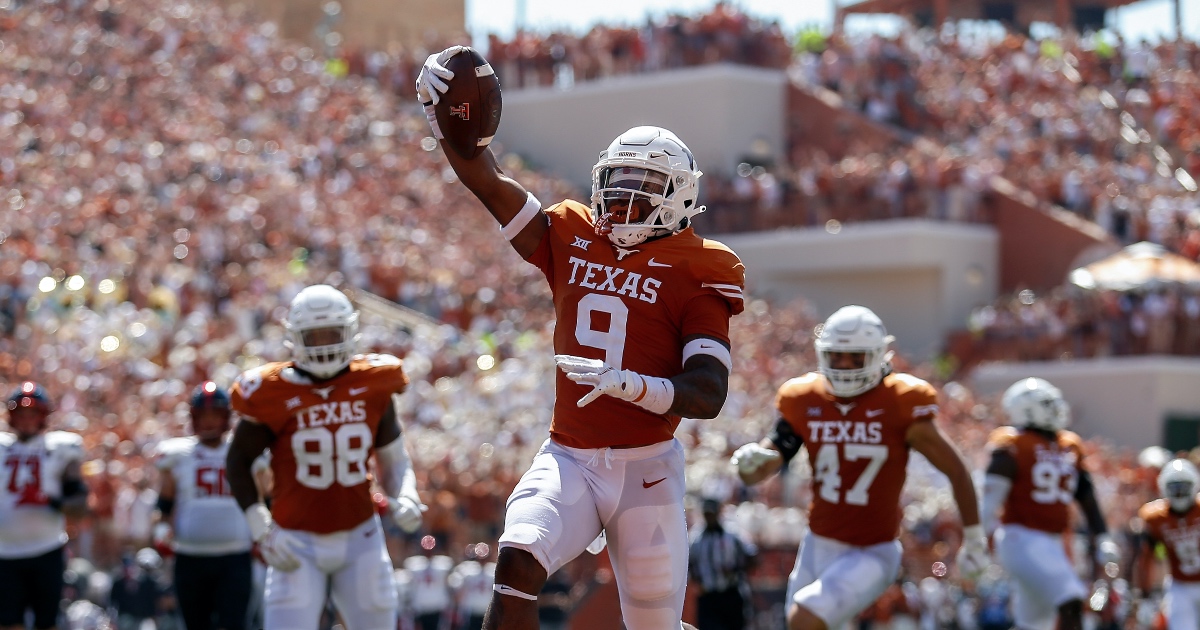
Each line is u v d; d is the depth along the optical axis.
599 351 9.11
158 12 61.81
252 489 13.62
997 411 50.41
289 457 13.51
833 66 66.81
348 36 82.75
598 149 68.00
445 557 28.45
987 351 55.97
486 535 31.84
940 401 48.66
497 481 32.97
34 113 49.06
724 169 65.06
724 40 66.56
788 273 61.03
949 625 31.45
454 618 27.20
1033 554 18.08
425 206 53.88
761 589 27.39
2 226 39.56
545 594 26.36
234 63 59.94
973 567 14.75
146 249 41.53
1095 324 53.94
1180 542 21.05
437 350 42.00
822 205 60.44
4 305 36.53
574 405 9.21
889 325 60.16
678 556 9.31
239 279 42.22
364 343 40.81
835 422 14.75
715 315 9.05
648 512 9.18
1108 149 63.50
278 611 13.38
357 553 13.62
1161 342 53.00
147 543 28.08
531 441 36.53
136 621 24.53
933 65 67.56
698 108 65.69
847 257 59.28
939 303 59.09
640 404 8.54
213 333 38.44
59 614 17.56
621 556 9.24
